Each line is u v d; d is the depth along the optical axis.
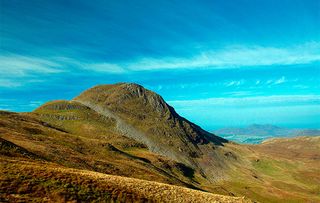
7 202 36.34
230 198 66.88
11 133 121.62
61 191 43.09
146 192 54.31
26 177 43.81
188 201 56.38
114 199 46.91
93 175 57.22
